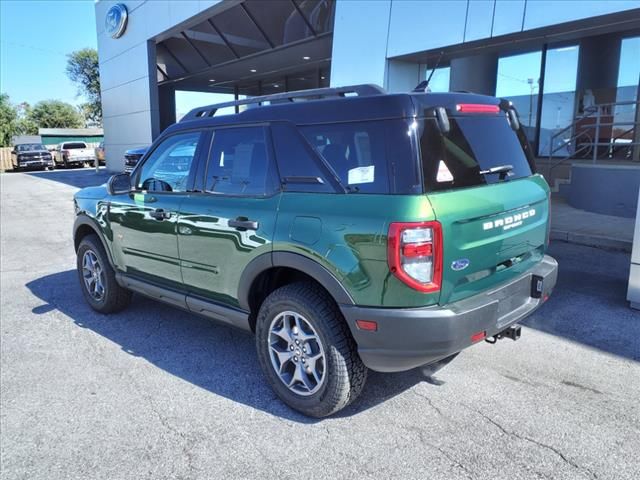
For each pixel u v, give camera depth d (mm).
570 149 13008
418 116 2742
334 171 2959
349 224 2768
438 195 2691
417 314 2635
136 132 23688
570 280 5762
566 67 12703
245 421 3158
